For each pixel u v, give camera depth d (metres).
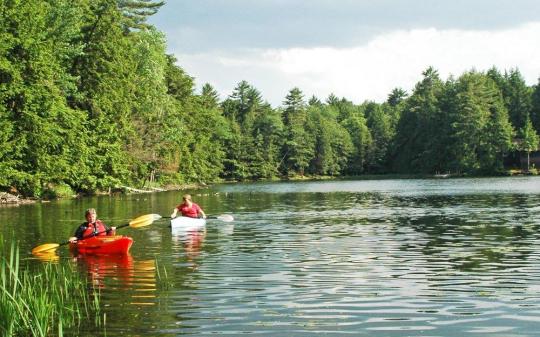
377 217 25.09
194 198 44.00
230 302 9.73
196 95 88.31
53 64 39.50
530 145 101.56
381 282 11.20
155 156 61.72
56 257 14.71
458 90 108.31
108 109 47.41
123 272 12.50
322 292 10.40
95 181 46.16
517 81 126.62
